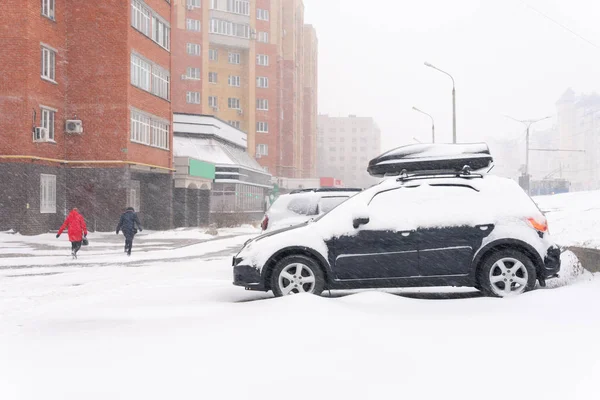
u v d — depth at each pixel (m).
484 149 9.95
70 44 31.86
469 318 5.97
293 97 90.62
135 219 19.50
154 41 36.03
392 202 8.12
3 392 3.98
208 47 75.12
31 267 15.95
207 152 51.16
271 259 8.06
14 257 19.03
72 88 31.92
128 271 14.62
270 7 82.56
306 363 4.42
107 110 31.86
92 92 31.89
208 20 75.38
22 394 3.93
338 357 4.56
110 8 31.77
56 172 31.00
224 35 76.94
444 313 6.28
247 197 57.28
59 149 31.30
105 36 31.81
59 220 31.28
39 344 5.45
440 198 8.05
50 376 4.32
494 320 5.84
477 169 9.92
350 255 7.93
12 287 11.56
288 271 8.08
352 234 7.96
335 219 8.13
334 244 7.95
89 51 31.86
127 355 4.85
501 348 4.80
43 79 29.70
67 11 31.80
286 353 4.70
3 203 28.41
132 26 32.75
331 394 3.77
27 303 9.34
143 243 25.91
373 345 4.90
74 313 7.32
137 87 33.41
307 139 104.56
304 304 6.48
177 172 40.16
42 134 28.77
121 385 4.05
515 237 7.66
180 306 7.57
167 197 38.28
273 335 5.29
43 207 29.92
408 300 7.09
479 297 7.56
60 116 31.36
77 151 31.89
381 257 7.89
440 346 4.88
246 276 8.06
